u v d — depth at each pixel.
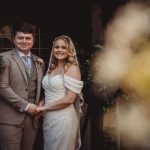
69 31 7.06
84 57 6.54
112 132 6.35
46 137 5.41
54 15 7.12
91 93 6.27
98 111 6.36
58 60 5.40
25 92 5.35
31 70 5.42
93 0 6.33
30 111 5.29
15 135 5.34
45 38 7.19
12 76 5.31
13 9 7.08
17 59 5.35
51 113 5.34
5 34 7.09
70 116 5.34
